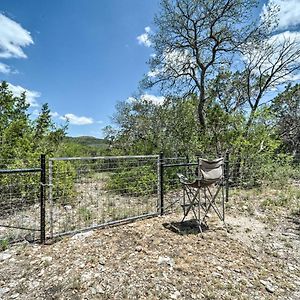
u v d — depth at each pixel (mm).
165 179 7059
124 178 6773
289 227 4359
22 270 2912
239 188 7699
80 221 4621
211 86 11641
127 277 2734
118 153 11305
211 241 3723
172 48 11391
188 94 11742
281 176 8977
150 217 4859
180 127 10148
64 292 2486
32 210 5441
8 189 5527
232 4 9984
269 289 2559
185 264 3021
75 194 6137
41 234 3629
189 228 4246
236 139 8852
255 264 3086
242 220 4695
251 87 11516
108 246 3506
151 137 10391
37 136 7406
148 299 2383
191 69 11703
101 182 6777
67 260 3117
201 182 4020
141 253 3297
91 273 2812
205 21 10539
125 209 5426
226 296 2441
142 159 7219
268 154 9078
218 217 4832
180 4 10453
